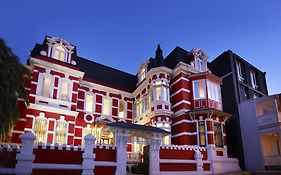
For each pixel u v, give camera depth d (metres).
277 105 22.55
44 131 20.62
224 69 27.62
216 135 22.05
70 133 21.62
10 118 11.73
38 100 21.05
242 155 23.20
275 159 21.09
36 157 12.88
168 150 17.83
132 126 16.55
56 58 23.67
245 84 27.58
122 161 15.20
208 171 19.39
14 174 12.00
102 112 27.03
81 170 13.87
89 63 29.91
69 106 22.38
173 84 25.69
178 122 23.58
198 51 27.20
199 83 24.28
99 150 14.97
